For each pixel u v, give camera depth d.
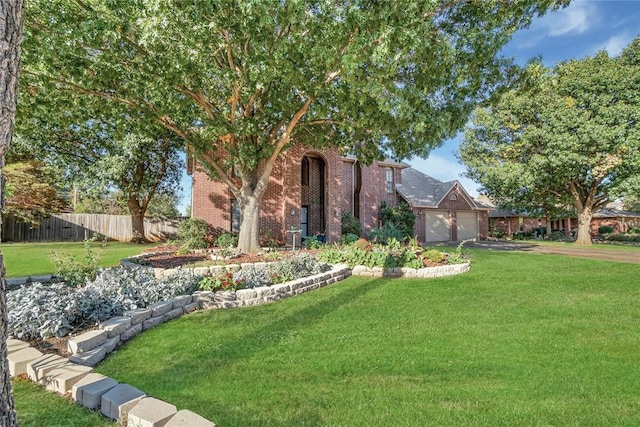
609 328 4.71
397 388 3.06
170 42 7.29
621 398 2.91
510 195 21.84
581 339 4.30
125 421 2.39
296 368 3.45
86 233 19.92
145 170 18.16
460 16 7.75
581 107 17.42
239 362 3.57
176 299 5.26
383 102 6.57
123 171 16.08
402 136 9.24
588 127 16.12
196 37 6.65
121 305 4.53
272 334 4.44
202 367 3.44
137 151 15.93
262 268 7.58
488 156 21.81
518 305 5.91
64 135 15.56
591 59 17.69
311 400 2.83
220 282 6.16
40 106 8.94
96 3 7.04
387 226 16.11
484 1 7.31
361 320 5.08
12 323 3.73
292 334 4.44
